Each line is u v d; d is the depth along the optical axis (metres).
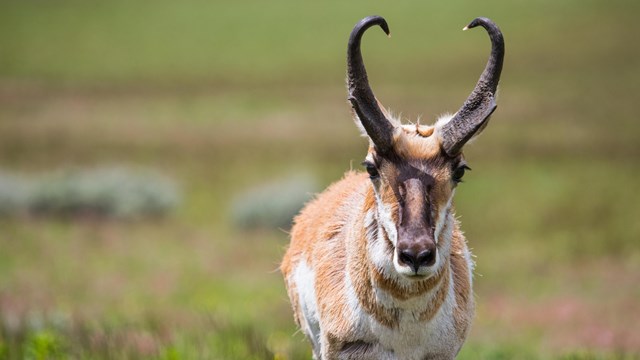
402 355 27.38
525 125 198.50
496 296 78.25
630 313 69.56
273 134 199.25
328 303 28.39
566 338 58.44
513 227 113.94
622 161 158.38
